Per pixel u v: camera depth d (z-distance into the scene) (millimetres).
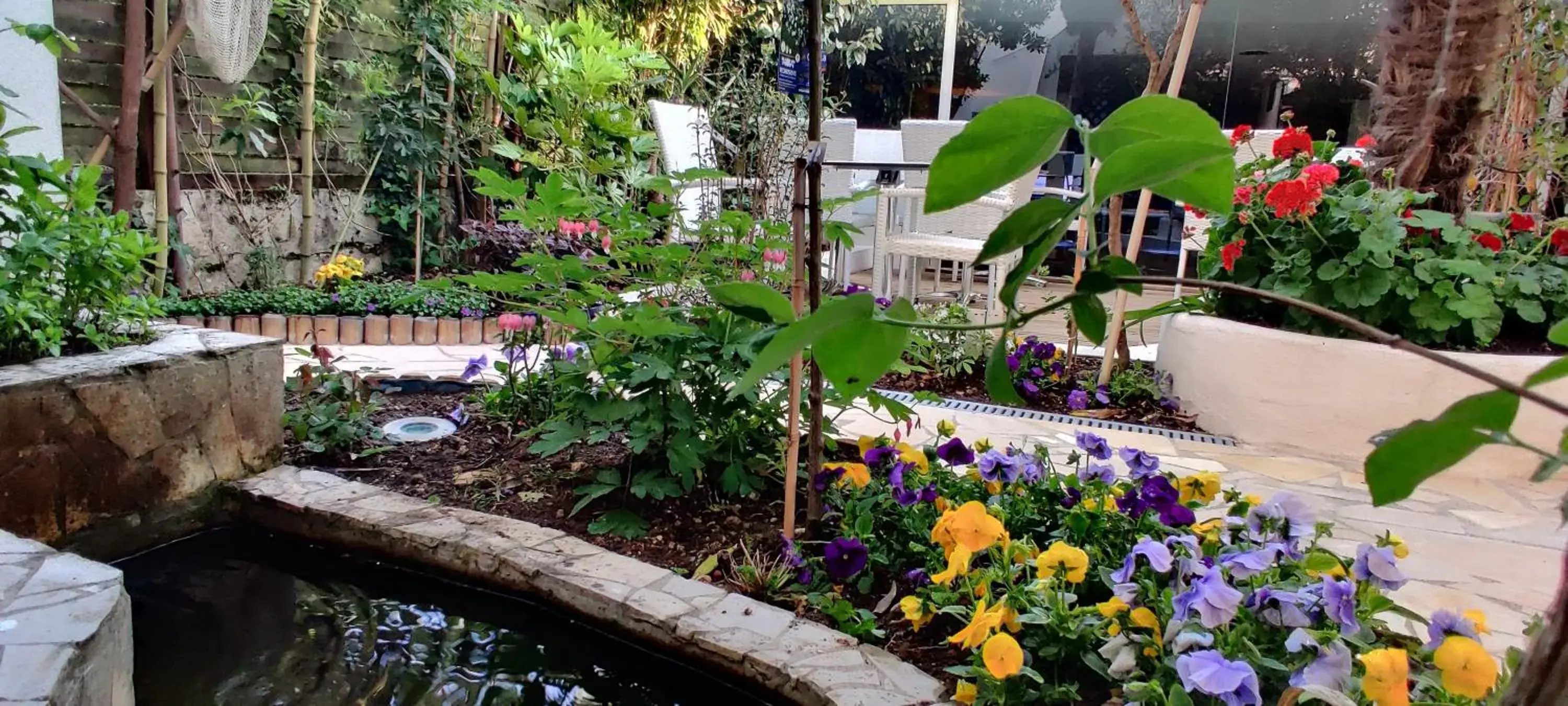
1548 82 4188
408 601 2074
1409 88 3436
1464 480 2771
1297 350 3035
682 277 2570
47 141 2953
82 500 2105
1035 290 5484
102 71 3986
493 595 2029
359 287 4688
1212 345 3314
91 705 1182
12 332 2115
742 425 2418
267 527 2342
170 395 2264
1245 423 3160
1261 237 3393
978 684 1466
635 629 1803
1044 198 426
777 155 4340
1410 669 1373
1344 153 4691
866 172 6301
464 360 3990
